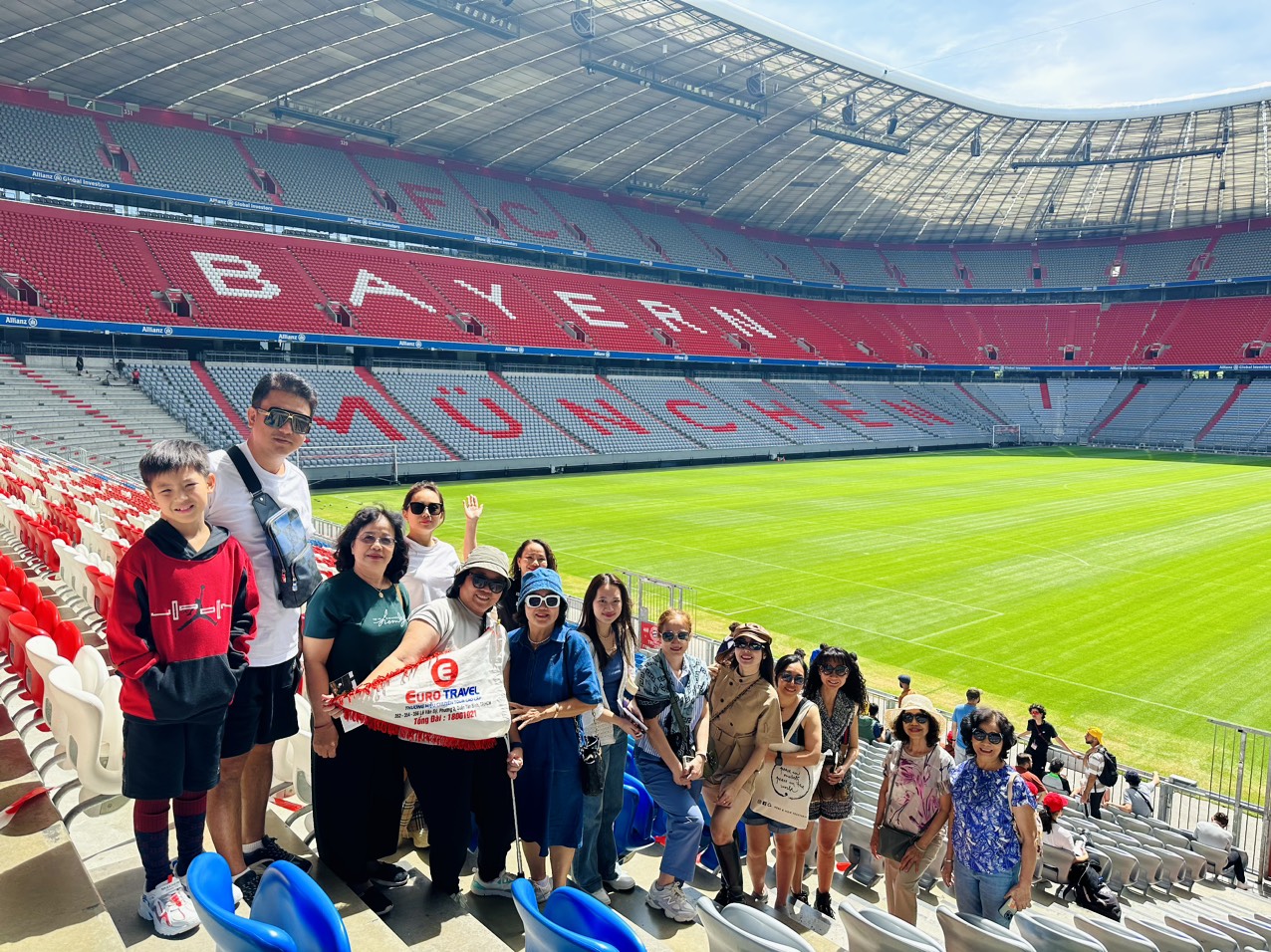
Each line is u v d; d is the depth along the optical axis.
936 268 78.38
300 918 2.74
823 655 5.68
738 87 47.47
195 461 3.40
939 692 14.91
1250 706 14.37
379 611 4.07
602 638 4.98
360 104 46.88
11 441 27.11
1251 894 9.53
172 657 3.38
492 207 58.41
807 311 72.62
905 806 5.43
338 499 34.81
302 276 46.81
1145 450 64.75
